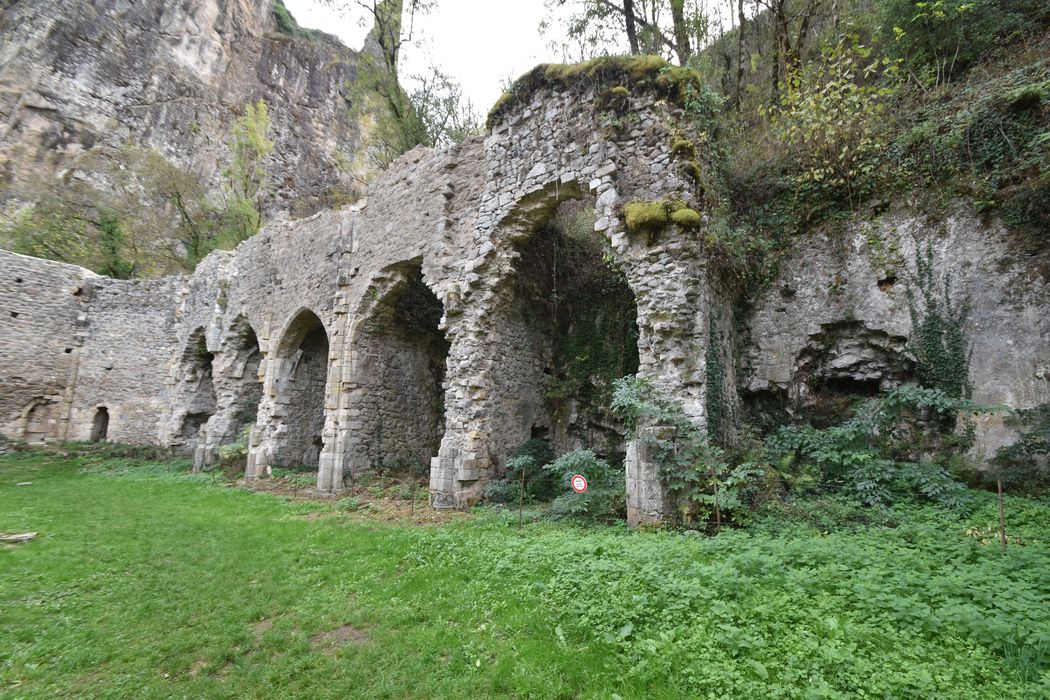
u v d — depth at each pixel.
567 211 12.66
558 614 4.26
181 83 38.06
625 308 11.58
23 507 10.09
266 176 32.25
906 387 7.61
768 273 9.74
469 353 10.48
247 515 9.44
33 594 5.37
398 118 19.61
